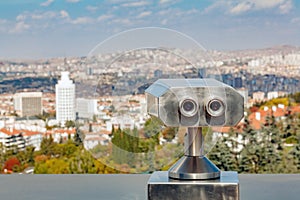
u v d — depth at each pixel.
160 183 1.32
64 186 2.05
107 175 2.24
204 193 1.31
